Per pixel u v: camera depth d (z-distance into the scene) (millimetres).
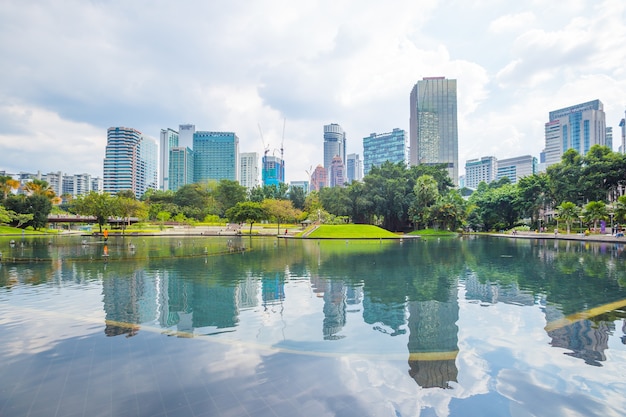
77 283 16750
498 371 7215
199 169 189000
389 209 80312
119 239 54062
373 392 6344
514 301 13086
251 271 20469
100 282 17031
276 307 12266
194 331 9680
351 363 7555
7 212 63812
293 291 14914
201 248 36781
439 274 19375
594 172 67062
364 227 62219
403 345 8602
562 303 12742
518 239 56812
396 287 15758
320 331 9648
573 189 68812
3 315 11305
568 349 8312
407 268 21797
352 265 23172
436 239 57906
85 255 29500
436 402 6000
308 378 6863
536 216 79562
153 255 29531
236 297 13781
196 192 112250
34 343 8773
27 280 17625
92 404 5961
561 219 66875
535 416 5602
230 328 9938
